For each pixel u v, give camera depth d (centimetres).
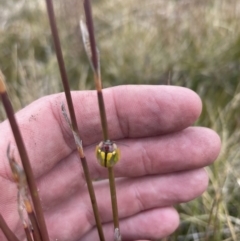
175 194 10
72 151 9
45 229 5
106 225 10
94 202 6
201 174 10
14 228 8
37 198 5
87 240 10
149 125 9
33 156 8
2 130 8
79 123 8
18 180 5
